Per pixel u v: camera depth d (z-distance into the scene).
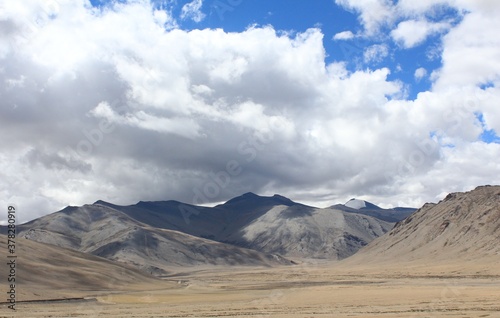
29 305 73.06
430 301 63.41
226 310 63.38
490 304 57.56
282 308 62.91
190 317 56.44
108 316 59.44
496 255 166.12
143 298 89.12
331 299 72.62
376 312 53.91
